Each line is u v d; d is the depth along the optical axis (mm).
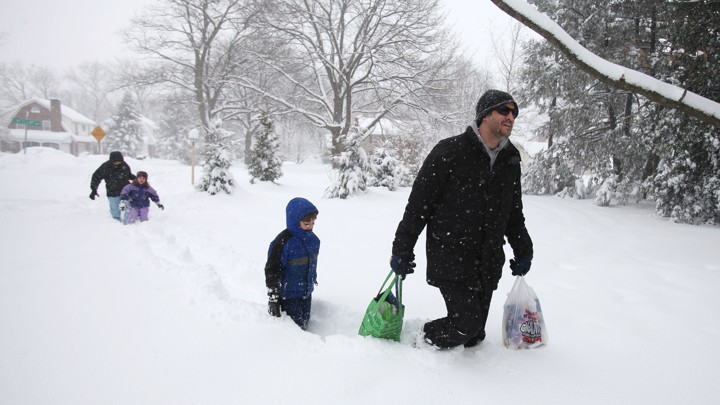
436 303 3846
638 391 2430
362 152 12727
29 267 4492
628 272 5082
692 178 9664
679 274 4949
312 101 32594
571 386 2459
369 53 28062
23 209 8641
